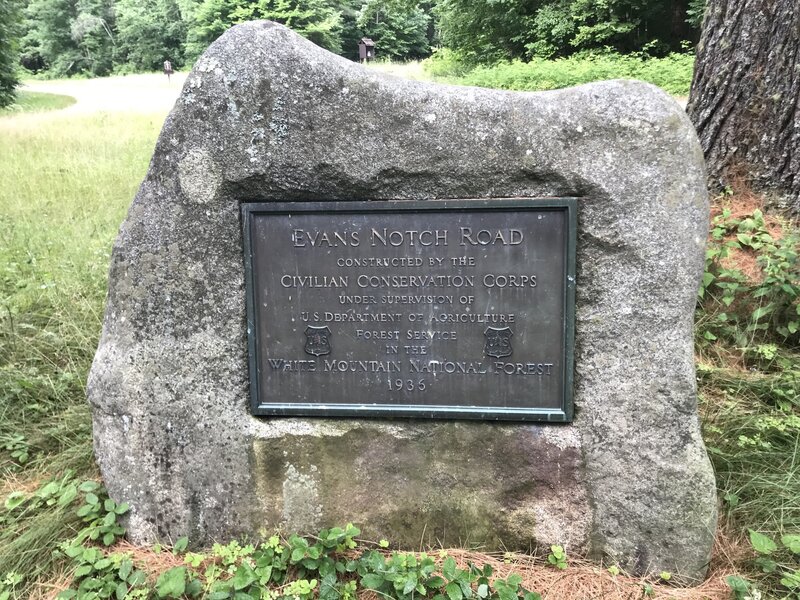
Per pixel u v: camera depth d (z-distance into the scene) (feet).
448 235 7.82
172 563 8.46
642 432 7.87
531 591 7.75
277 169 7.79
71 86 100.89
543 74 42.09
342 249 8.00
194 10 120.47
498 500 8.35
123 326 8.43
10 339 13.35
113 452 8.70
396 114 7.57
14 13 60.18
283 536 8.67
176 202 8.00
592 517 8.19
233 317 8.27
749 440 9.82
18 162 31.24
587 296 7.71
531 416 8.02
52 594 8.07
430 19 127.85
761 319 12.73
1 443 10.87
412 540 8.57
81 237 19.02
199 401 8.47
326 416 8.37
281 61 7.59
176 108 7.77
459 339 8.05
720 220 14.25
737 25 14.51
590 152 7.38
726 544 8.50
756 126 14.52
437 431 8.29
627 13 51.03
